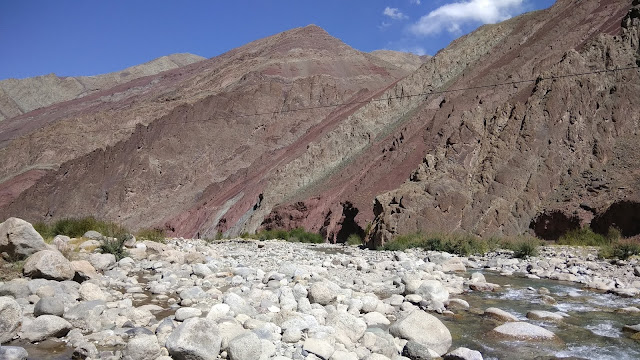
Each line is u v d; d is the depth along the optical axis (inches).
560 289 487.8
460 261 642.2
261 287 437.1
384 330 309.7
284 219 1904.5
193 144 3412.9
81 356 244.5
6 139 5649.6
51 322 276.1
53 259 389.4
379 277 519.2
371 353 255.9
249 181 2659.9
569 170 1217.4
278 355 247.0
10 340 265.6
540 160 1230.9
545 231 1119.6
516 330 309.1
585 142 1244.5
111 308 327.0
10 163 3949.3
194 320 252.8
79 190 3181.6
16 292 335.3
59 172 3368.6
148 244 657.6
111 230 754.2
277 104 3735.2
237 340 242.7
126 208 3061.0
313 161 2276.1
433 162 1289.4
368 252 958.4
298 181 2225.6
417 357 263.3
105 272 490.6
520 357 271.3
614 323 344.5
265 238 1638.8
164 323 291.1
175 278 466.9
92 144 3900.1
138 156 3255.4
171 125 3533.5
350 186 1788.9
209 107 3656.5
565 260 704.4
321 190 1961.1
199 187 3154.5
